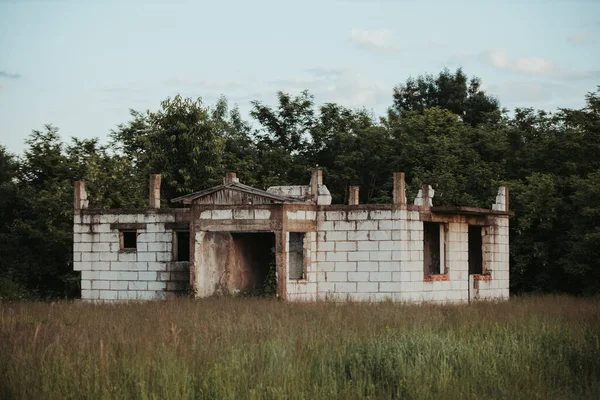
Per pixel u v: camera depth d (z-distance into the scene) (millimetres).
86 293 41844
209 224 37781
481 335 23625
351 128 62938
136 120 64938
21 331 24766
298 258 39719
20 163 57562
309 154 63406
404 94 79438
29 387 17500
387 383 18469
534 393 17766
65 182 53250
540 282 49531
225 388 16859
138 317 28406
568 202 49969
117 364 18891
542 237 49781
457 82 78125
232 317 27688
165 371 17672
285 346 21109
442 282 39281
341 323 26078
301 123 65062
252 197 37000
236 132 66562
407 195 51000
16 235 52500
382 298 37031
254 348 20906
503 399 17250
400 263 36844
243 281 40562
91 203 51438
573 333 24359
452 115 61406
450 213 39781
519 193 50562
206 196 37906
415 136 60344
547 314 29703
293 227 37125
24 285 50000
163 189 56281
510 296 46281
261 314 28828
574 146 51750
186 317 27781
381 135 59625
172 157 56406
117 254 41312
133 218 41062
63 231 51125
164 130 56375
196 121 56656
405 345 21109
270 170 60688
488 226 42625
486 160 57188
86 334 23375
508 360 20312
